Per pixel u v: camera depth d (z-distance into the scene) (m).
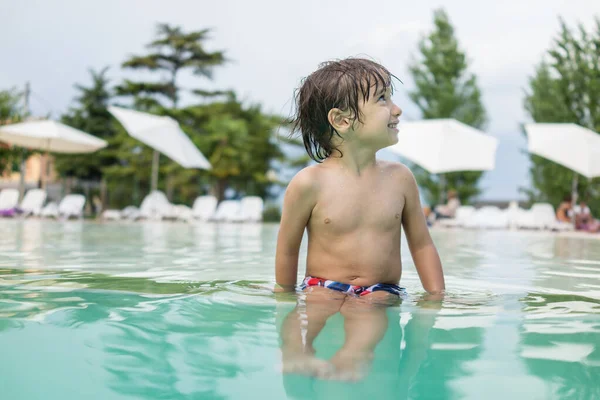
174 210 15.65
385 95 1.79
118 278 2.08
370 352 0.96
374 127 1.75
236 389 0.77
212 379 0.81
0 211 13.78
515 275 2.48
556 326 1.21
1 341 1.03
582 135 12.48
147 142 14.59
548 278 2.35
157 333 1.10
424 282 1.90
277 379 0.82
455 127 13.95
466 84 22.36
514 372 0.87
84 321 1.22
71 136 14.39
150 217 15.29
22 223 9.77
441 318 1.29
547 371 0.87
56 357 0.93
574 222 11.96
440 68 21.80
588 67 15.52
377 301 1.53
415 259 1.95
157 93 29.83
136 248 4.06
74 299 1.52
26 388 0.78
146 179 28.41
